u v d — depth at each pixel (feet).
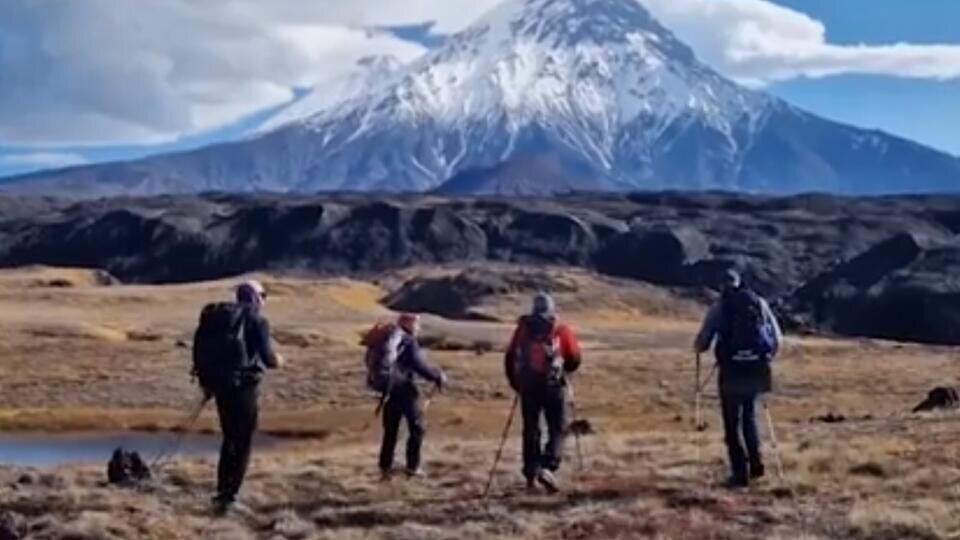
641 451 72.64
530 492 57.31
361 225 603.67
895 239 406.00
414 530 49.85
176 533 50.39
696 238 561.84
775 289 493.36
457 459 72.84
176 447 110.32
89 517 51.65
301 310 376.27
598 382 189.47
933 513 49.16
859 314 371.15
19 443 145.69
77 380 203.82
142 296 396.78
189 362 222.48
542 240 586.04
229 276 577.43
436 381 65.16
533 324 57.47
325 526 52.03
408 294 418.51
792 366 207.41
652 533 48.34
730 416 56.59
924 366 209.26
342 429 155.22
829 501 52.90
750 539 47.03
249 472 67.26
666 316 414.00
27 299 381.60
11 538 48.80
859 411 144.77
